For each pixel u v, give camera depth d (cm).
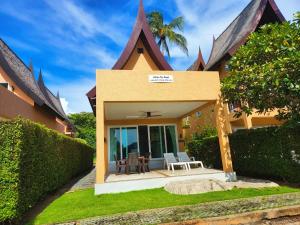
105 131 1491
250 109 916
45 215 650
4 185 561
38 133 762
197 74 1052
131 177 1020
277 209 618
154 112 1359
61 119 2408
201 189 838
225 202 694
